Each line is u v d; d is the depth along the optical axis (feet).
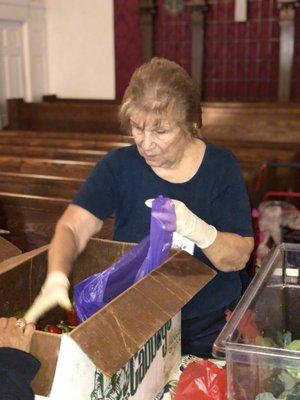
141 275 3.78
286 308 3.90
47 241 8.68
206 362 3.51
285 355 2.72
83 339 2.78
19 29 19.16
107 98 19.89
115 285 3.69
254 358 2.76
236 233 4.36
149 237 3.82
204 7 17.49
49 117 18.35
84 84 20.10
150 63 3.96
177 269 3.79
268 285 3.68
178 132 3.97
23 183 10.11
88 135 14.21
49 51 20.30
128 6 18.70
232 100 18.07
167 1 18.10
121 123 4.13
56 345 2.76
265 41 17.33
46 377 2.78
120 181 4.58
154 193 4.50
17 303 3.84
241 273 4.96
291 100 17.33
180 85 3.85
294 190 12.57
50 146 13.69
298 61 17.07
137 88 3.86
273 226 9.59
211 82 18.28
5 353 2.77
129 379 3.23
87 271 4.44
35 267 4.00
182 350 4.51
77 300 3.71
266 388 2.80
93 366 2.90
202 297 4.53
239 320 3.05
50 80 20.57
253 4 17.19
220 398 3.28
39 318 3.70
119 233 4.70
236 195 4.48
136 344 3.00
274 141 15.19
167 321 3.41
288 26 16.65
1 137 15.19
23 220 8.79
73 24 19.69
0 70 18.67
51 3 19.80
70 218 4.41
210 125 15.84
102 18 19.22
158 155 4.09
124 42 19.11
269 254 4.07
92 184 4.55
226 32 17.71
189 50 18.28
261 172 10.27
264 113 15.23
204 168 4.48
